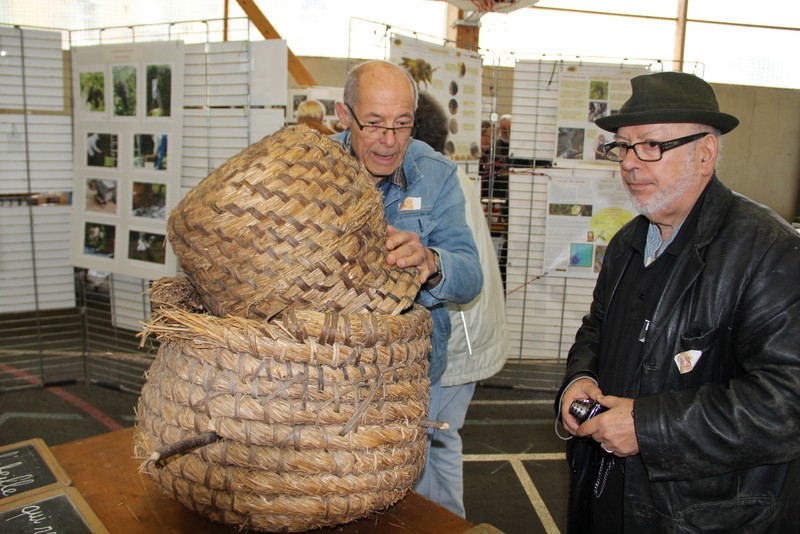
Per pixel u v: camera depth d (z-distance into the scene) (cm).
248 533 82
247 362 70
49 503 85
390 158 135
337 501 74
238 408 70
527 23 672
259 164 76
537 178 349
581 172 345
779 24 714
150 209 306
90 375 378
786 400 95
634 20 688
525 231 357
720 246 107
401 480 79
